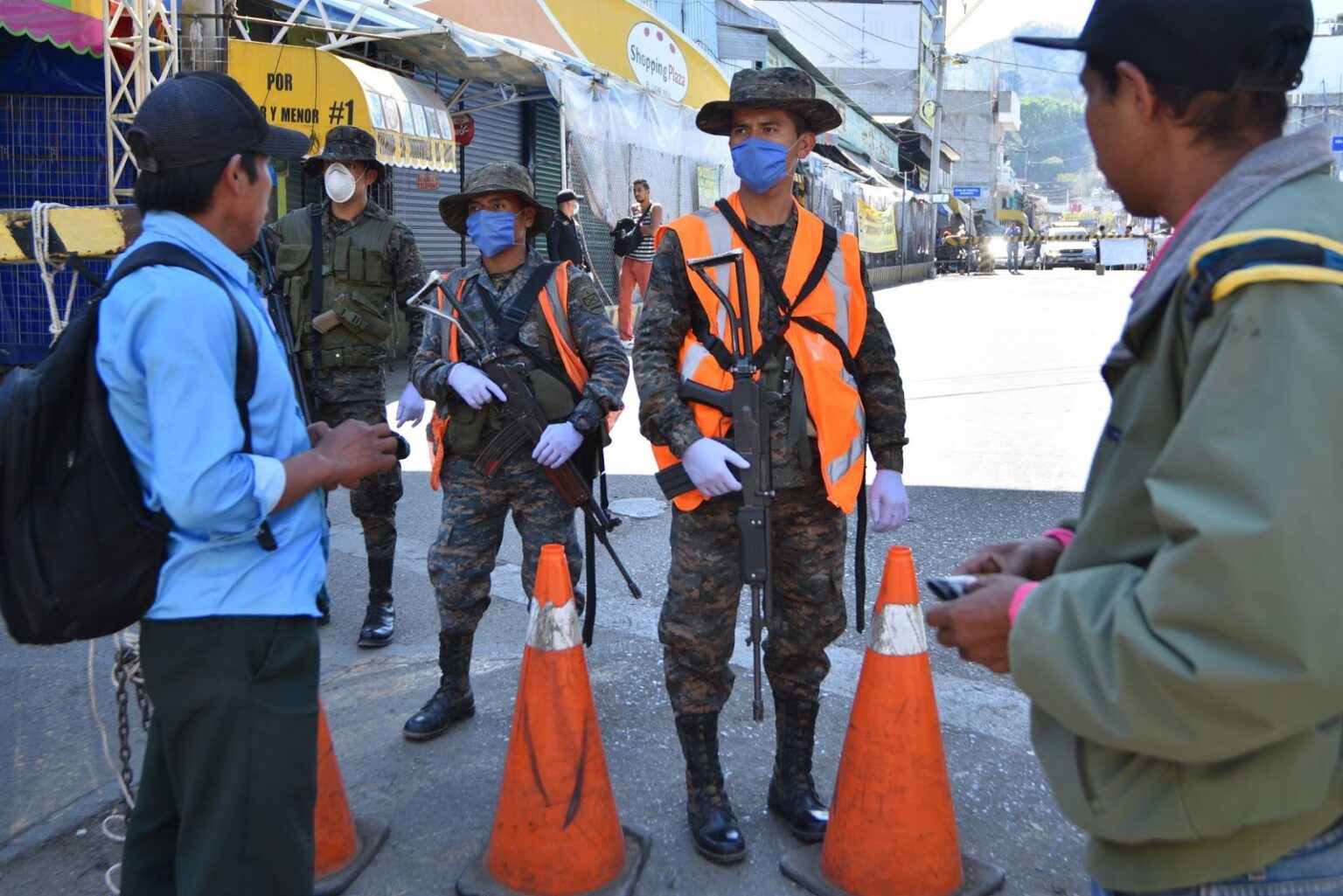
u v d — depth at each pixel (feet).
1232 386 3.58
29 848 9.62
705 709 9.37
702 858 9.32
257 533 6.37
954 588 4.53
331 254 14.14
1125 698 3.73
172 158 6.18
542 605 8.70
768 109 8.64
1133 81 4.21
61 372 5.90
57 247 8.54
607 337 11.61
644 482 23.29
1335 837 4.06
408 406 14.20
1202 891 4.08
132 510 6.05
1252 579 3.42
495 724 12.00
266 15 33.37
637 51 51.01
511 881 8.75
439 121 33.37
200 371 5.91
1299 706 3.48
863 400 9.33
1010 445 26.25
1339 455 3.43
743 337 8.62
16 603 6.00
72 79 26.02
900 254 111.45
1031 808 10.18
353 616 15.53
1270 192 3.91
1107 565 4.23
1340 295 3.55
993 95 230.68
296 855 6.49
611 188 44.42
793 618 9.36
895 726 8.46
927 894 8.48
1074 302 78.48
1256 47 3.98
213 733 6.28
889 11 150.41
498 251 11.43
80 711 12.28
